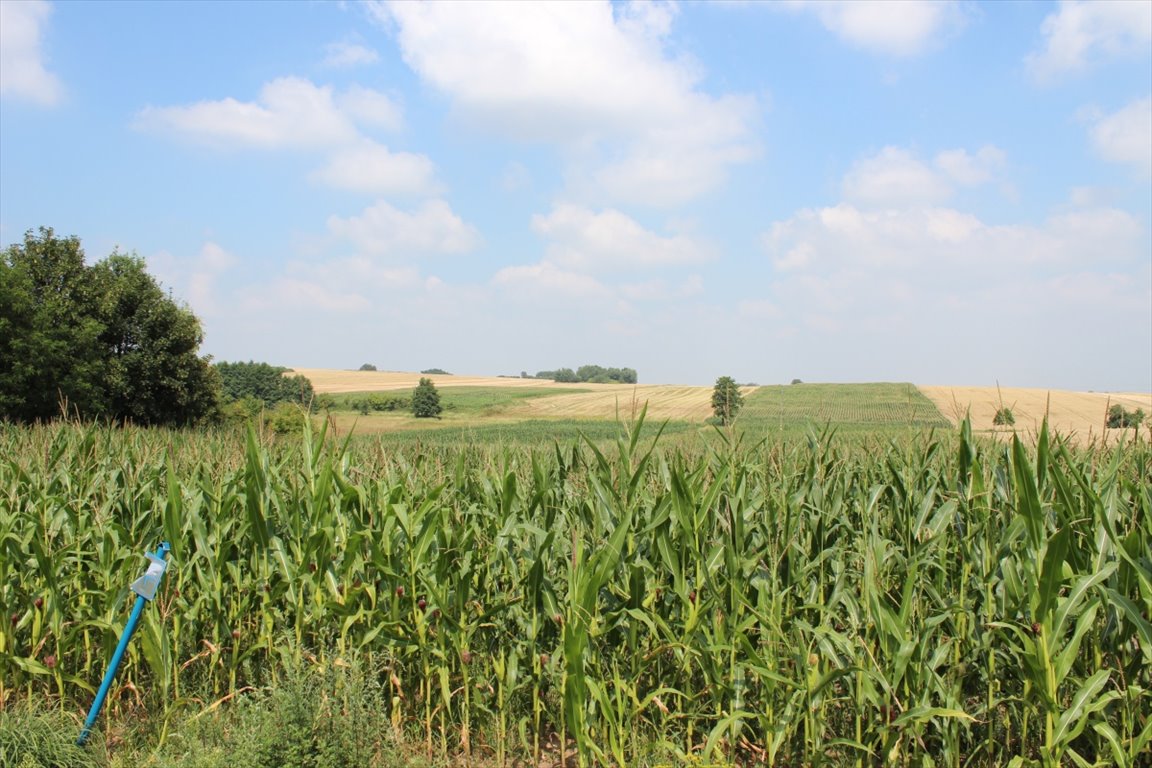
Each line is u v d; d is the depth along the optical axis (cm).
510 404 8144
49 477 832
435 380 11900
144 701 615
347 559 577
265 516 636
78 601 649
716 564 544
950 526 580
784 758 521
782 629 533
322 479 590
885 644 477
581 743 499
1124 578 449
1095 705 422
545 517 627
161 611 604
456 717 584
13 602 630
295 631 594
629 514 496
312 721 488
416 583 586
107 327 4044
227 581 652
